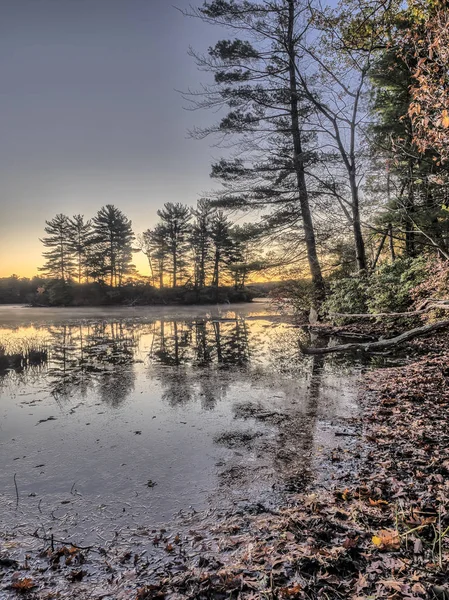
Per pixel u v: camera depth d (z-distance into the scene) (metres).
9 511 2.75
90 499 2.90
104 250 47.97
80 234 49.88
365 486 2.92
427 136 4.16
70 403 5.46
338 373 7.01
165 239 49.38
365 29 6.84
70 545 2.36
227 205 17.00
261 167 16.45
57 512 2.73
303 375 6.95
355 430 4.17
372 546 2.20
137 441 4.03
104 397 5.75
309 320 16.48
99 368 7.95
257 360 8.59
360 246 14.16
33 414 4.97
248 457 3.59
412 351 8.43
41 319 22.97
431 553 2.11
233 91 15.83
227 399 5.54
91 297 43.56
